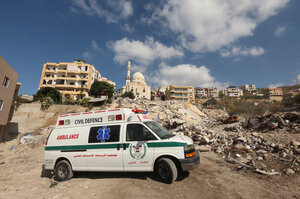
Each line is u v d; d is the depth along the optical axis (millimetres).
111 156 4664
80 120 5512
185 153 4168
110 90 44812
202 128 12477
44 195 4086
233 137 8953
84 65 52906
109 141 4824
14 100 21734
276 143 6930
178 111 20969
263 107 21609
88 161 4883
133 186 4184
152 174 4953
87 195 3885
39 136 16266
